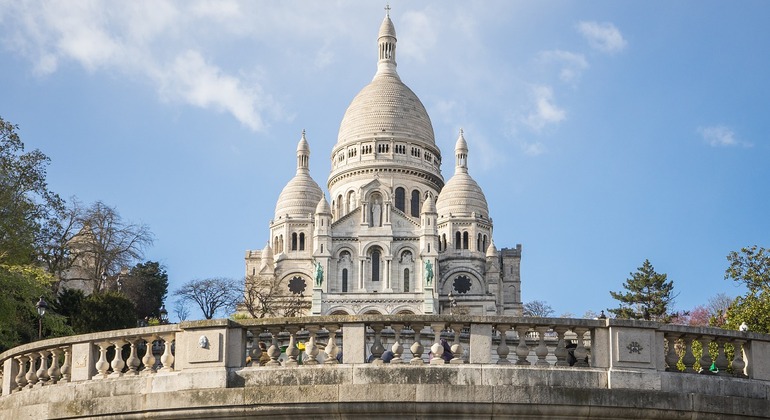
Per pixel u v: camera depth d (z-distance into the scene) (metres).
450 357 24.09
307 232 188.88
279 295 163.88
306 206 192.50
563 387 21.53
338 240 173.00
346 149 199.88
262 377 21.91
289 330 22.41
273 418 21.58
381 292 163.75
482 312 172.12
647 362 22.09
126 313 65.31
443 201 192.12
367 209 174.88
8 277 47.47
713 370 23.41
